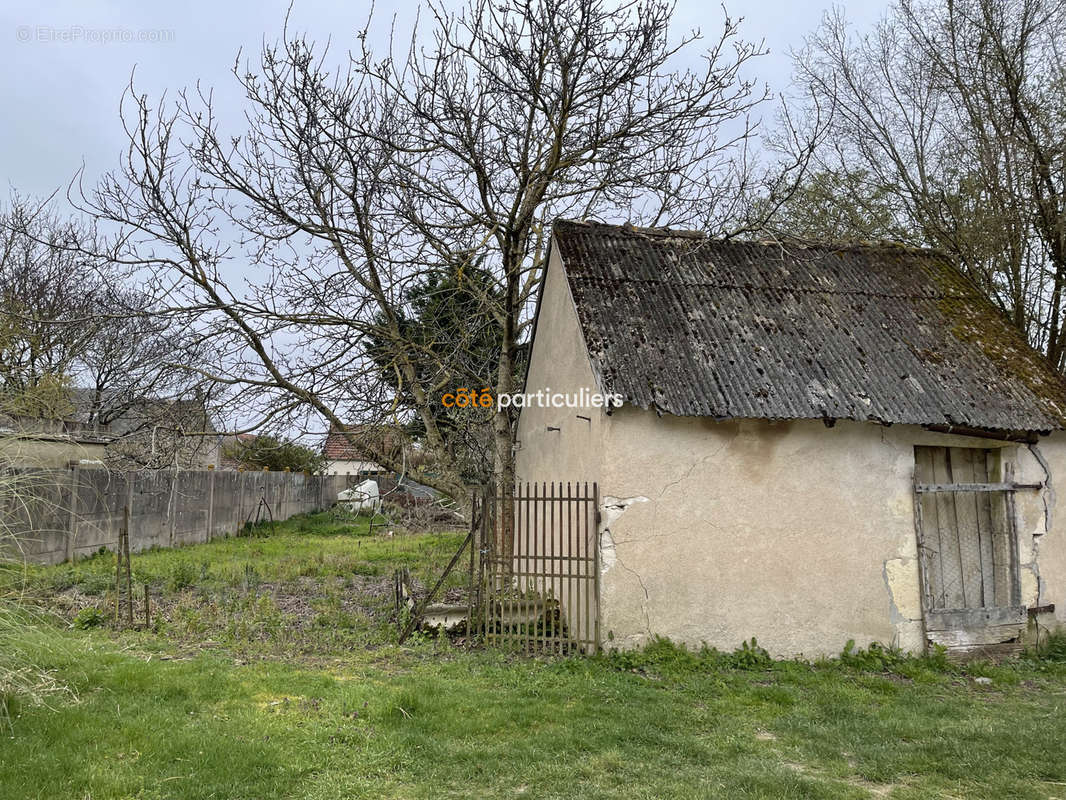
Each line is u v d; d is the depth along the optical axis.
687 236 10.55
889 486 8.52
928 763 5.05
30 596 7.17
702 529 7.98
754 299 9.62
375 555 16.31
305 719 5.61
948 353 9.38
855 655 8.09
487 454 13.60
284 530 23.14
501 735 5.42
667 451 8.01
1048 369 9.64
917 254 11.42
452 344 12.45
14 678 5.73
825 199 15.16
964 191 13.23
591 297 8.95
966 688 7.35
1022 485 8.87
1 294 15.98
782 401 8.05
